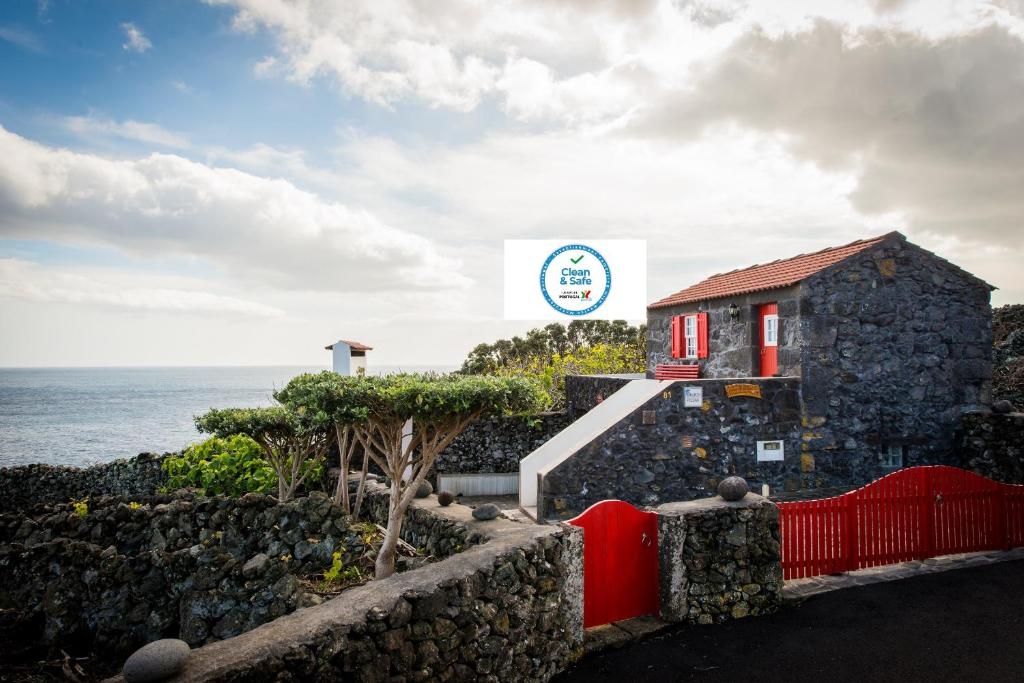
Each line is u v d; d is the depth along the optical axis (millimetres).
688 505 7586
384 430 9508
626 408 12812
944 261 13453
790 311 12961
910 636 6812
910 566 8922
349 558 10148
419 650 5090
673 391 12219
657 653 6559
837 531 8648
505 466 18516
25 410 84562
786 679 5965
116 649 8789
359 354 18391
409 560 9648
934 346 13352
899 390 13109
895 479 9062
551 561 6414
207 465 14195
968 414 13336
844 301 12859
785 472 12539
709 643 6750
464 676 5395
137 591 9148
